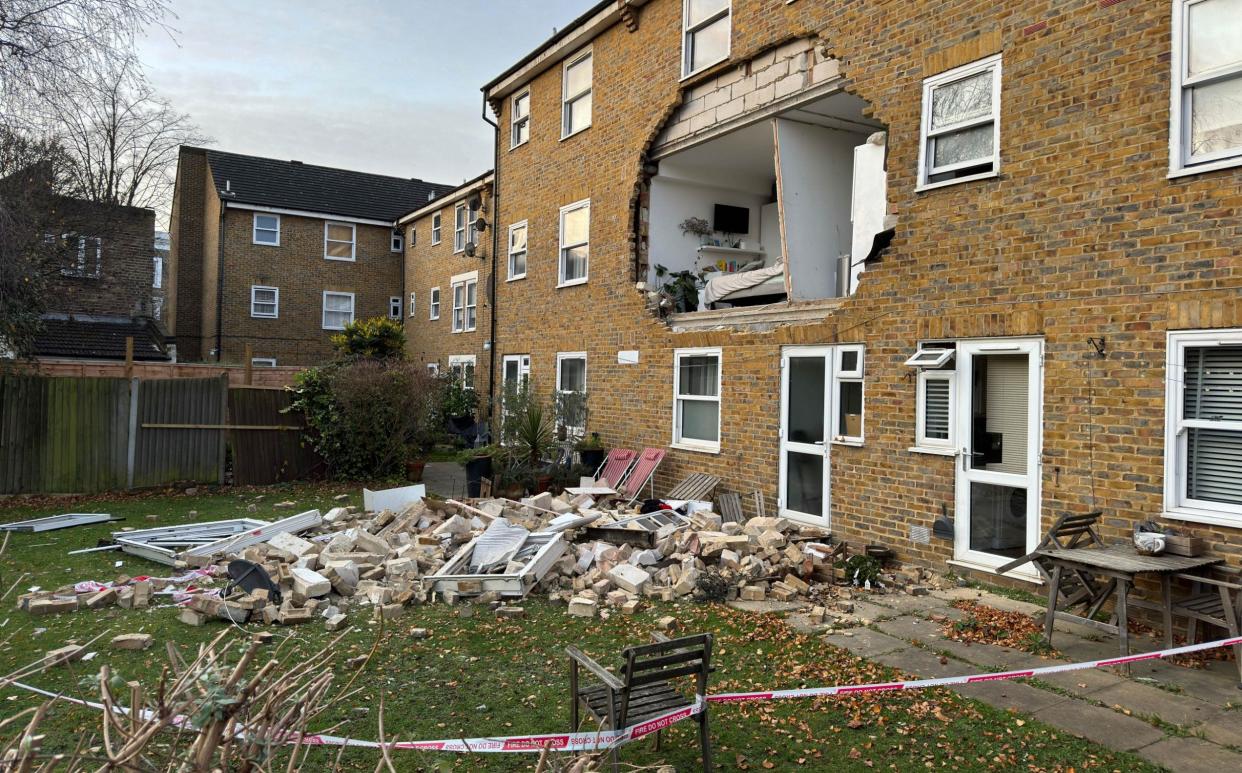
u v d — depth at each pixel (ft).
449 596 24.59
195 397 47.75
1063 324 23.71
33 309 52.16
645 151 43.83
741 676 18.40
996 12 25.73
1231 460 20.40
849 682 17.95
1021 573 24.88
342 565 25.30
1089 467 22.97
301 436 50.19
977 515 26.23
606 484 40.75
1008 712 16.30
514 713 16.16
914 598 24.79
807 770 13.92
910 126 28.60
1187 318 20.88
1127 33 22.36
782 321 34.65
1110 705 16.61
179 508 40.78
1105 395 22.67
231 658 18.97
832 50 31.81
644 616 23.15
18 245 47.75
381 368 52.13
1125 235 22.31
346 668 18.66
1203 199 20.70
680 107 41.83
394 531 31.65
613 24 46.19
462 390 73.26
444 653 19.86
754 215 49.44
